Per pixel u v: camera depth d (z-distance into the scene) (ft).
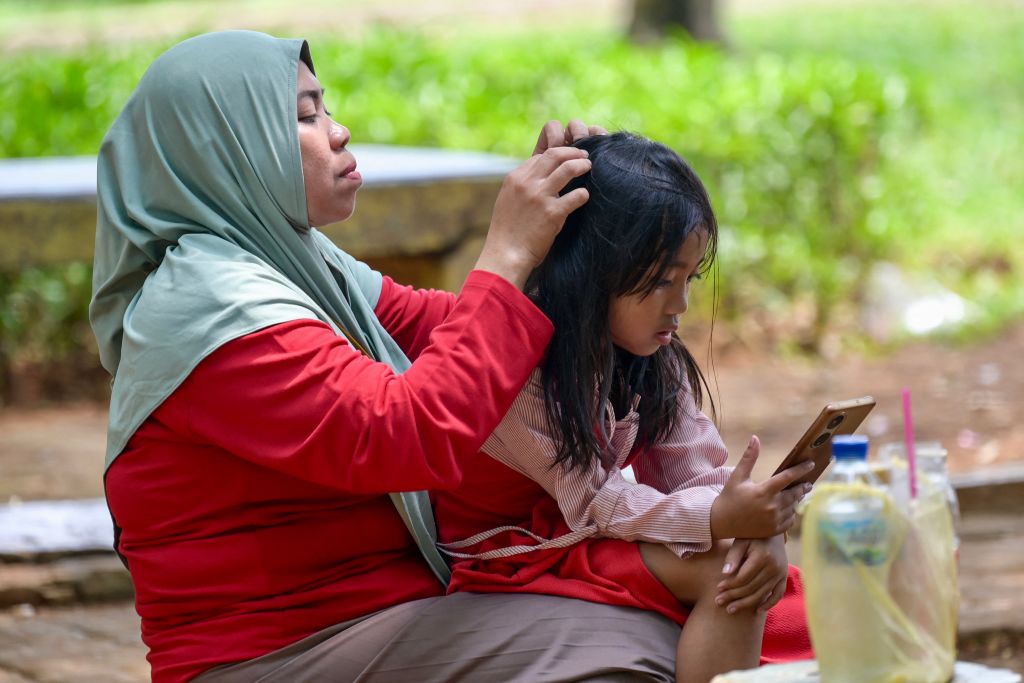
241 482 21.67
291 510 22.00
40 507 43.47
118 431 21.89
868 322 70.44
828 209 70.69
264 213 22.38
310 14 182.80
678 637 21.66
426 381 20.57
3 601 38.17
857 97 70.74
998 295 75.56
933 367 65.00
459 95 71.36
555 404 21.63
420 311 25.99
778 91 69.72
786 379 63.93
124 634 36.40
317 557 22.18
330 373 20.65
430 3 191.62
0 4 216.54
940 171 96.37
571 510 21.89
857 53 144.66
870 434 54.70
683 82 75.05
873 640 17.31
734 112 69.15
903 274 74.84
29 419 58.34
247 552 21.75
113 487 22.08
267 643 21.74
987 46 146.30
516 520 23.09
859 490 17.46
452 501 23.52
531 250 21.24
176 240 22.34
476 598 21.98
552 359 21.63
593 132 24.17
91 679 33.12
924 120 78.43
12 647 35.37
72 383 62.34
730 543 21.17
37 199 42.86
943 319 70.69
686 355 23.91
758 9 182.80
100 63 72.59
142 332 21.36
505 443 22.11
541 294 21.98
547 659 21.08
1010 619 35.91
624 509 21.47
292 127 22.29
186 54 22.45
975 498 44.68
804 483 20.92
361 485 20.68
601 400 21.83
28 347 62.54
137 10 198.39
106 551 40.16
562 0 192.03
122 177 22.54
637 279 21.08
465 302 21.04
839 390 61.82
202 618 21.89
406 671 21.36
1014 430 54.08
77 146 63.67
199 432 21.17
